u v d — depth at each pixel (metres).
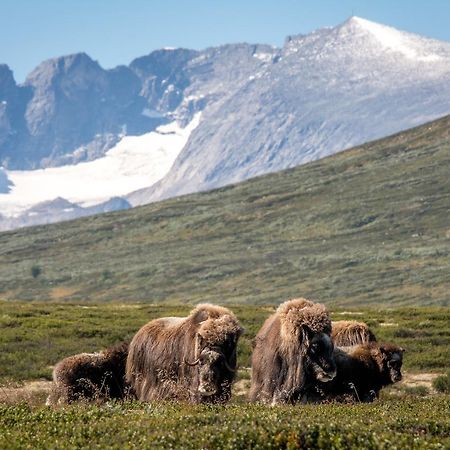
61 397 64.56
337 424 40.59
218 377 56.03
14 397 73.19
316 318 60.59
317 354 60.03
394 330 130.62
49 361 106.25
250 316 153.88
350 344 73.31
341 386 65.81
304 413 46.19
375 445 37.81
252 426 40.16
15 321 142.62
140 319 155.00
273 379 61.91
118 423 43.09
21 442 40.19
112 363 65.56
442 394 82.81
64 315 160.50
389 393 79.50
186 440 38.66
